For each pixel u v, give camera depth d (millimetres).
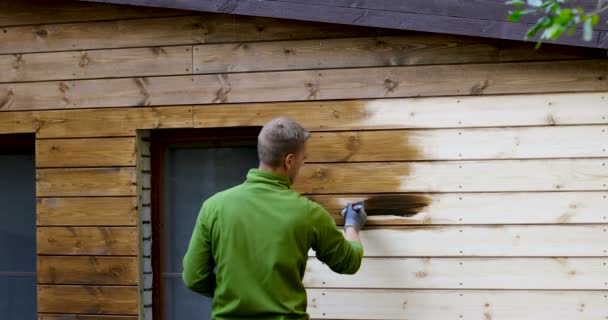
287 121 3051
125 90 4051
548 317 3674
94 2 4086
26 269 4395
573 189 3668
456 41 3770
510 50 3725
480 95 3746
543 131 3695
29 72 4156
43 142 4129
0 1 4191
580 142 3668
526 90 3709
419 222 3777
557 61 3688
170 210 4199
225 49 3963
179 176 4195
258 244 2924
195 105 3982
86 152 4078
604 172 3646
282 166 3037
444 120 3771
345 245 3115
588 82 3664
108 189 4047
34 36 4156
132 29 4055
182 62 4000
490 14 3543
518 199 3709
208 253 3035
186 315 4176
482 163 3736
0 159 4414
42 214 4117
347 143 3844
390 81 3816
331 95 3861
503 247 3715
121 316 4016
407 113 3801
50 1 4145
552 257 3680
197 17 3994
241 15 3951
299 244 2957
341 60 3859
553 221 3680
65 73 4117
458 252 3746
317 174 3857
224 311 2957
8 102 4176
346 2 3660
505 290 3709
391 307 3793
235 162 4137
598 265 3645
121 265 4023
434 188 3771
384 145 3816
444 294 3756
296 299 2975
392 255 3793
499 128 3729
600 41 3465
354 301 3826
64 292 4078
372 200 3812
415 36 3801
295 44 3900
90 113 4082
